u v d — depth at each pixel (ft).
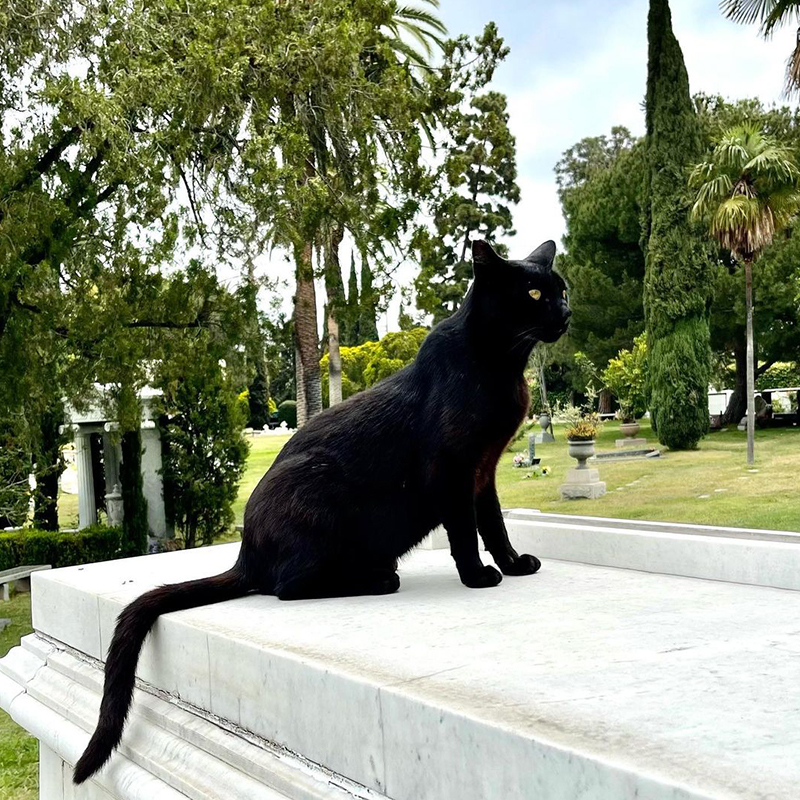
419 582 9.29
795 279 63.57
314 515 8.25
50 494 41.65
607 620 6.76
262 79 27.66
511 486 49.44
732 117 73.46
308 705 5.83
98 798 8.90
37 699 9.85
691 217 50.14
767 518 30.22
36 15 23.52
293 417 130.82
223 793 6.39
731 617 6.79
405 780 4.94
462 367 8.04
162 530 42.14
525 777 4.09
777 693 4.56
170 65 24.56
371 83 30.86
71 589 9.75
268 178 26.02
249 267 28.53
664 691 4.69
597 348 78.48
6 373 26.02
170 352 27.94
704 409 60.34
